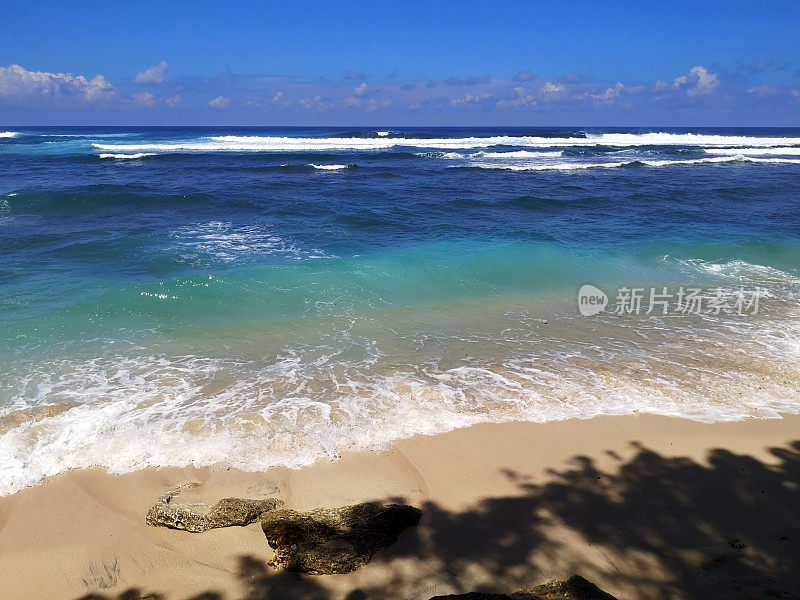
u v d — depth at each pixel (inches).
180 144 1860.2
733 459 187.9
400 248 484.4
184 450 190.5
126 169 1107.9
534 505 163.5
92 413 213.3
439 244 502.3
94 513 160.1
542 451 193.3
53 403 219.6
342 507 156.1
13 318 297.9
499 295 381.1
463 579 134.3
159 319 309.7
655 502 164.4
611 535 149.9
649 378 254.1
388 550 143.7
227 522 153.1
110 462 183.6
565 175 1102.4
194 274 390.9
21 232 505.7
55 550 146.0
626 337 306.7
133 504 164.4
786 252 484.1
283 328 309.3
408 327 317.4
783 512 158.9
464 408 224.4
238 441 196.5
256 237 516.7
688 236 550.0
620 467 183.2
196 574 137.4
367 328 313.6
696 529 151.9
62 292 342.0
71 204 649.6
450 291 384.5
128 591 132.9
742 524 153.7
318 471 180.1
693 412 222.5
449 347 289.1
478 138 2409.0
